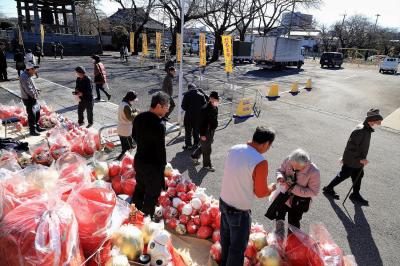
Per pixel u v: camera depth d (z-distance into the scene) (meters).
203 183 6.06
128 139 6.56
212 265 3.64
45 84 15.05
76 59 28.97
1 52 14.67
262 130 3.01
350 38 74.00
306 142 9.23
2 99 11.47
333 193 5.89
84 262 2.62
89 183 3.54
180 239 4.16
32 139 7.42
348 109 14.62
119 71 21.84
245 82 21.02
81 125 8.78
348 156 5.51
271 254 3.31
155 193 4.16
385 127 11.82
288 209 4.13
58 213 2.54
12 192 3.15
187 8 36.38
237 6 38.34
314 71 33.72
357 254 4.29
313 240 3.42
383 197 6.05
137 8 40.97
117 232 2.98
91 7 42.41
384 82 26.06
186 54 47.69
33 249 2.28
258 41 31.11
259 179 2.90
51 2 33.25
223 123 10.69
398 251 4.41
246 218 3.05
